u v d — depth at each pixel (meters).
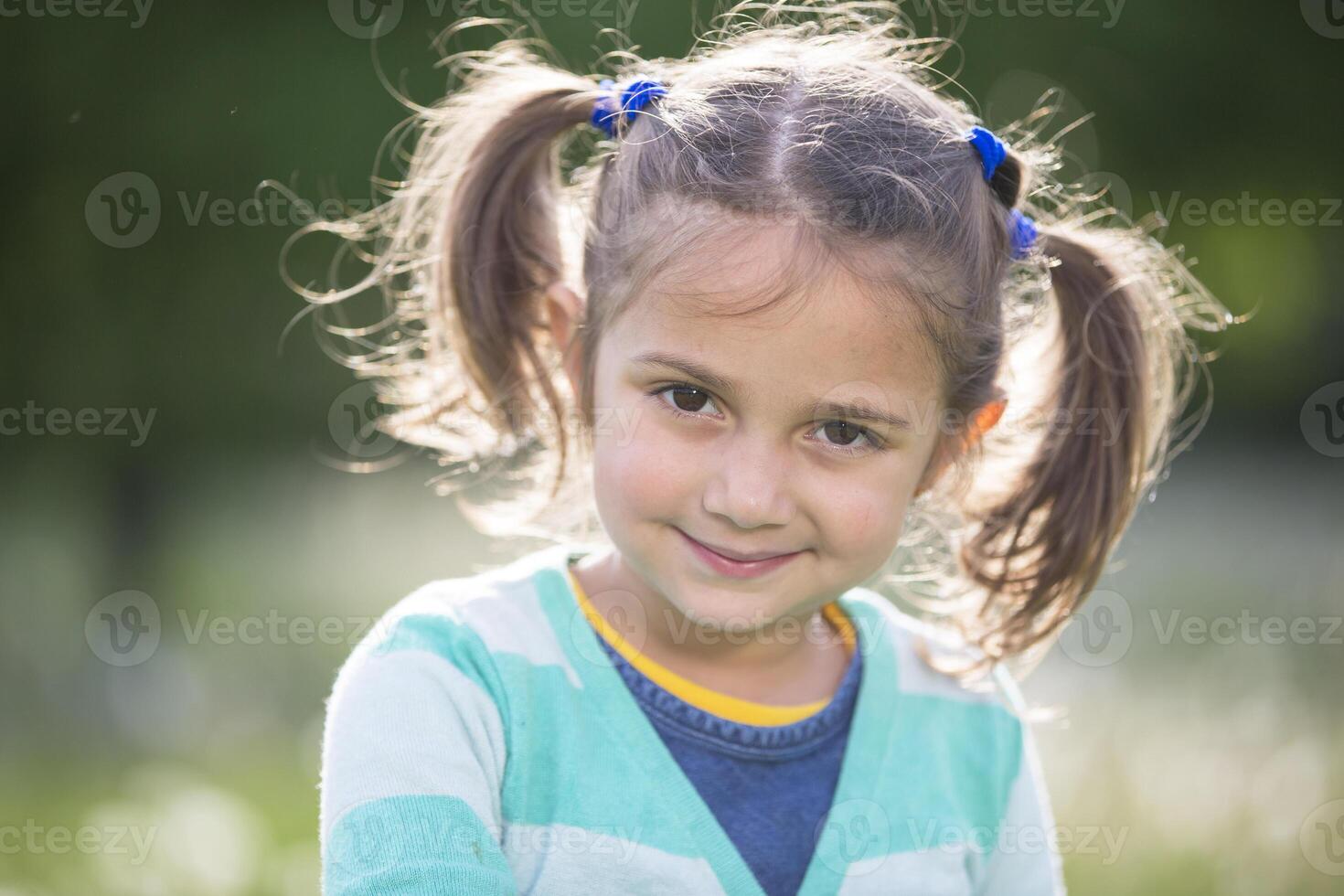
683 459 2.47
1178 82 12.20
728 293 2.40
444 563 9.30
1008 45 11.47
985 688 3.11
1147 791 5.60
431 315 3.40
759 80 2.72
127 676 7.43
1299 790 5.42
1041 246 3.08
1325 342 14.03
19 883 4.93
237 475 10.57
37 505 9.46
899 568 3.99
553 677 2.65
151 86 9.44
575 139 4.40
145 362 9.86
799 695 2.84
